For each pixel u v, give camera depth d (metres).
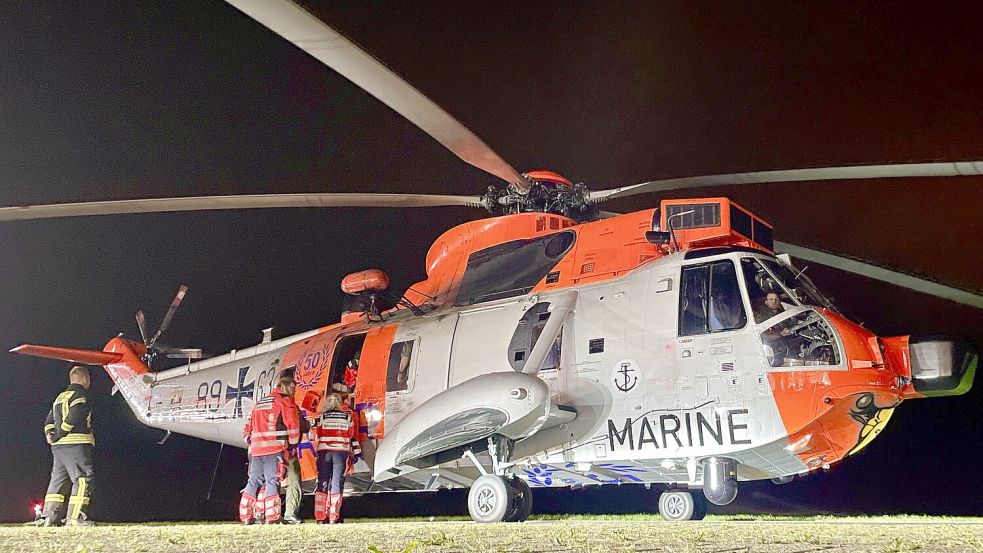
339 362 9.22
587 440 7.06
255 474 7.74
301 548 3.68
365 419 8.48
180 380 11.27
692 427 6.58
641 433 6.80
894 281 7.62
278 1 4.90
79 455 7.84
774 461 6.65
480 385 6.92
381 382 8.48
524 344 7.55
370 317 9.16
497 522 6.71
